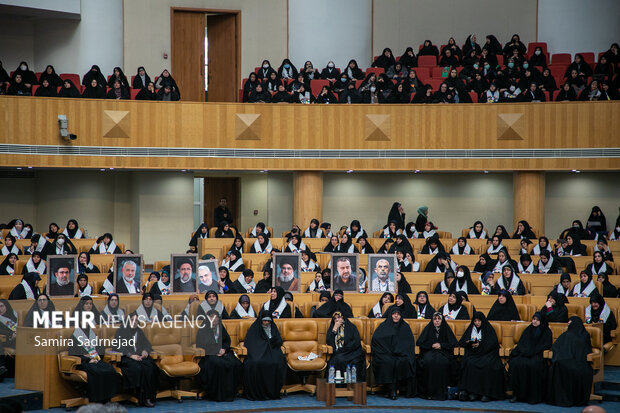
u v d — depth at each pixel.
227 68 25.44
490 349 12.97
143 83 22.20
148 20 24.80
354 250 18.14
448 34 25.73
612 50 22.92
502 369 12.91
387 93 21.72
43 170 22.31
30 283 14.57
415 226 20.19
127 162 20.64
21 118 20.03
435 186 22.97
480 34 25.66
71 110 20.33
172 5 24.98
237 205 24.33
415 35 25.80
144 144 20.75
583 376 12.43
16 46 23.95
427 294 14.57
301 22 25.62
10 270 16.30
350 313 14.24
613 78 22.45
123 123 20.56
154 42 24.84
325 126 21.25
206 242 18.89
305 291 16.45
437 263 16.81
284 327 13.30
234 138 21.09
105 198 22.56
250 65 25.42
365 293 15.12
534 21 25.48
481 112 20.98
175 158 20.88
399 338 13.13
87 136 20.44
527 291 15.92
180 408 12.04
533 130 20.78
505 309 14.09
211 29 25.53
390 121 21.17
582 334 12.88
